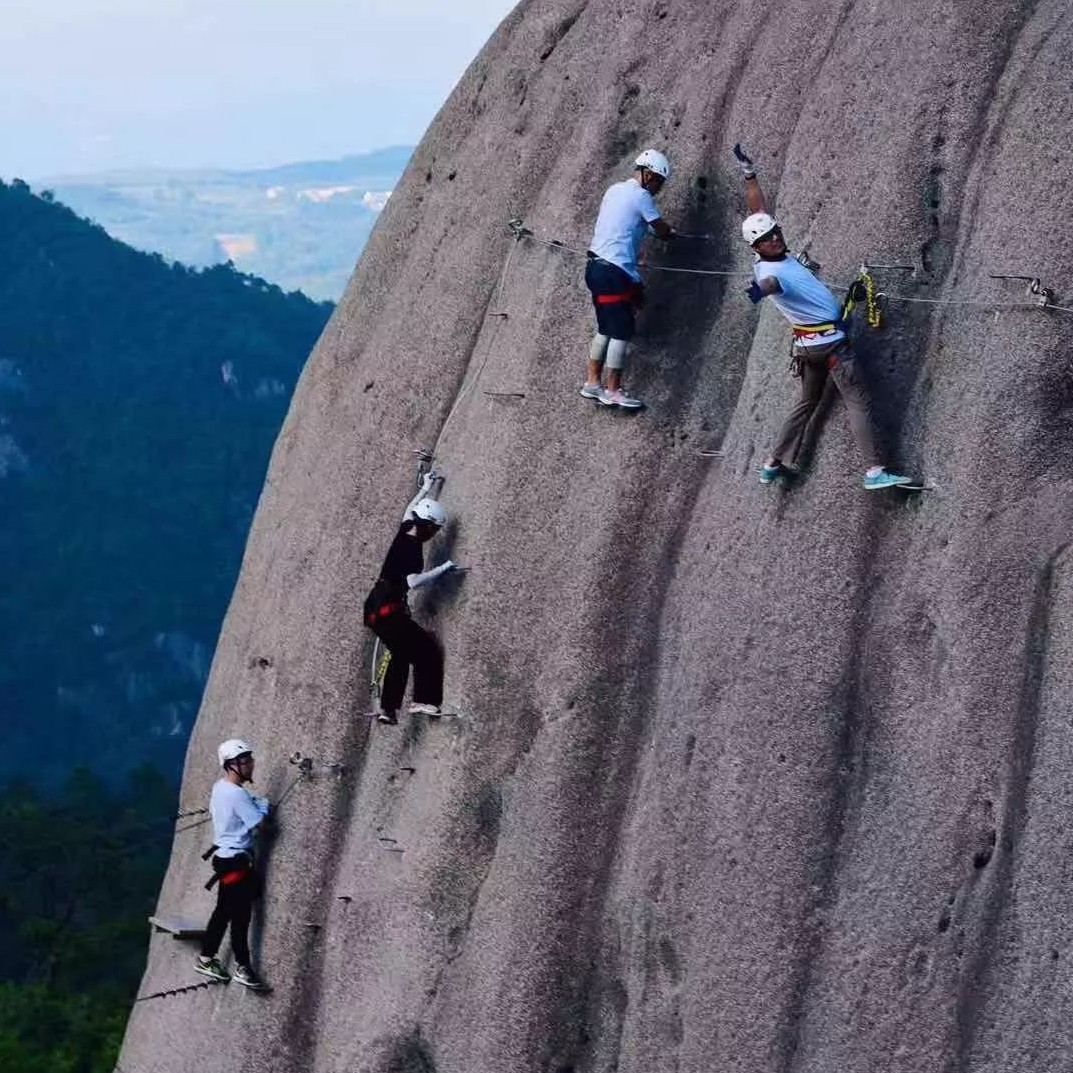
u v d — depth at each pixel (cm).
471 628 1443
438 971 1430
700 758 1280
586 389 1389
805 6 1358
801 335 1214
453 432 1528
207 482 17825
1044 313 1166
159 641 15650
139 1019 1745
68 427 18300
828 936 1211
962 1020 1146
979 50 1225
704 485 1347
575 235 1463
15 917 5522
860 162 1262
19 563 16538
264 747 1652
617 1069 1331
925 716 1188
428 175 1698
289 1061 1552
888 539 1220
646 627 1355
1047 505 1163
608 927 1348
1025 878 1130
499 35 1659
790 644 1240
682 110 1428
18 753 14188
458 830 1433
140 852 6475
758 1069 1226
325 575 1627
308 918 1562
